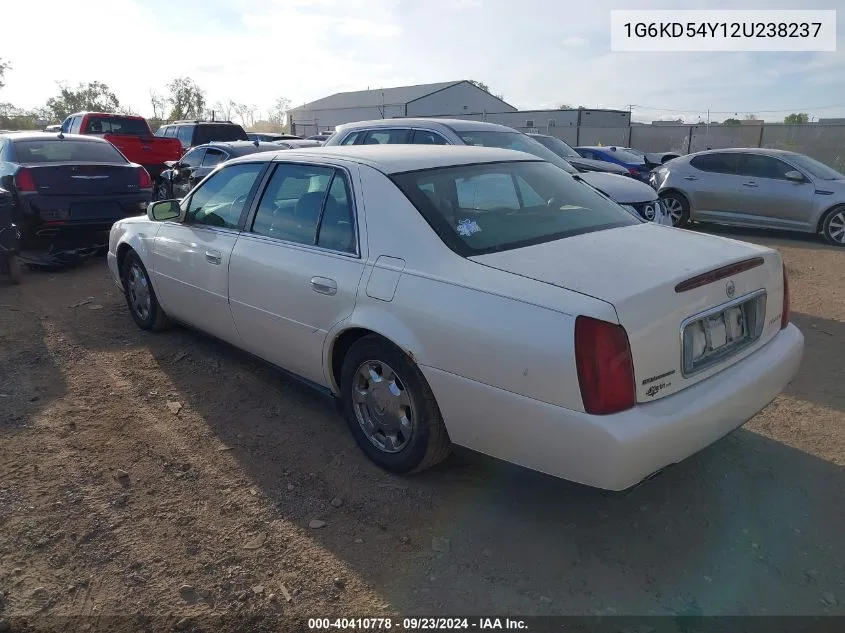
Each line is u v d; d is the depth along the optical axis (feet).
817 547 9.73
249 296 13.61
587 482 8.73
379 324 10.67
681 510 10.61
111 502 10.78
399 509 10.68
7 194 23.45
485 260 9.98
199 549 9.70
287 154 13.73
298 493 11.11
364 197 11.55
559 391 8.61
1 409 13.94
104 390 15.01
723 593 8.85
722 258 10.02
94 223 27.58
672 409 8.80
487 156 13.05
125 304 21.74
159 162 51.34
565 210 12.21
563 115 116.06
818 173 35.12
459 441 10.19
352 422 12.07
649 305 8.67
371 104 164.35
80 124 53.93
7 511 10.48
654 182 40.60
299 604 8.69
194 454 12.32
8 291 23.50
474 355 9.41
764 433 13.01
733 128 88.02
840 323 19.92
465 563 9.43
